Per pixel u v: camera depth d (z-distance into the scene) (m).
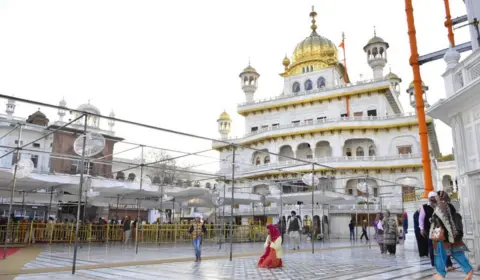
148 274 9.28
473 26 14.09
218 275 9.27
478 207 9.77
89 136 11.27
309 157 49.81
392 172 43.50
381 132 45.91
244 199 28.38
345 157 44.03
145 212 44.00
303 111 50.94
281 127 48.81
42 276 8.71
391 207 38.81
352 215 38.91
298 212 35.78
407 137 44.72
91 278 8.47
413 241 18.30
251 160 53.12
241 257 14.47
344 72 57.59
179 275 9.17
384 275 9.22
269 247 11.16
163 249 17.77
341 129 46.00
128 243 21.80
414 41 17.97
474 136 10.52
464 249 7.71
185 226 24.08
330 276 9.12
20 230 20.16
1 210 33.28
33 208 34.88
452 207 8.03
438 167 55.50
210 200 26.62
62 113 45.81
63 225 21.25
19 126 14.55
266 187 49.00
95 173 40.44
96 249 17.34
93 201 27.98
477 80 9.14
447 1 17.88
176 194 24.30
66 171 39.50
